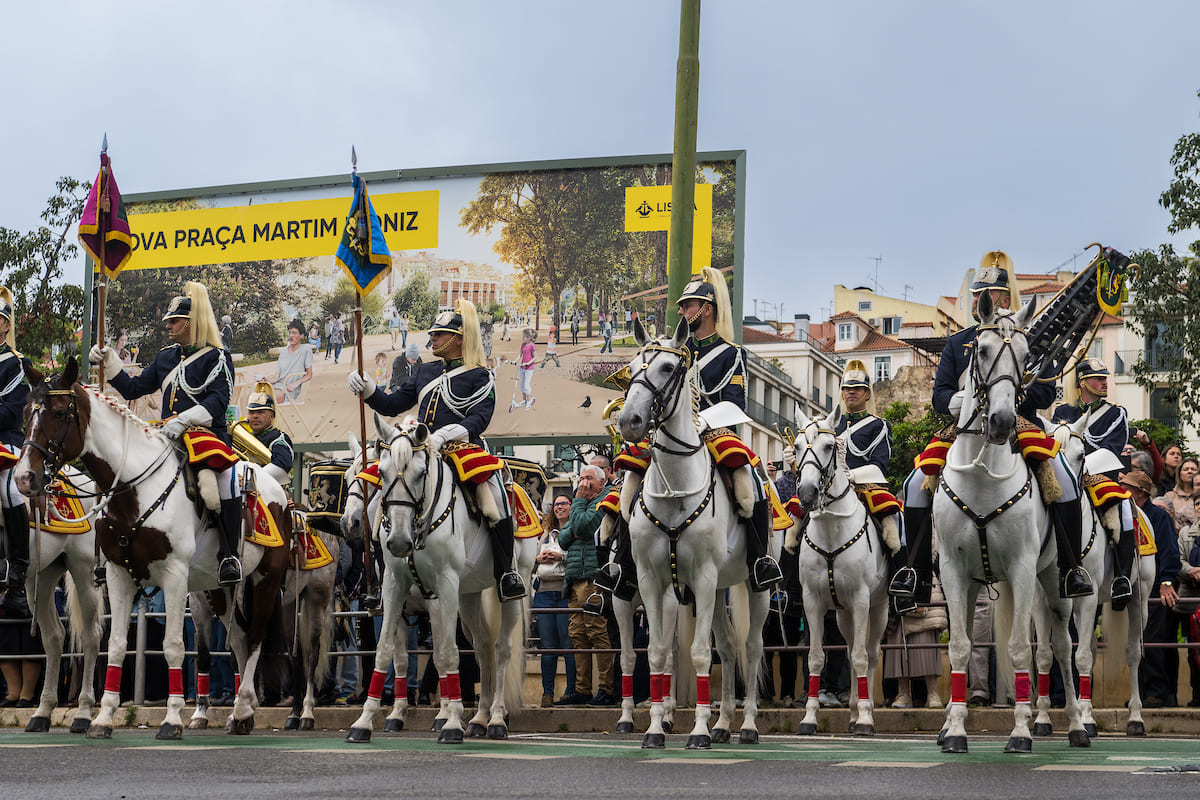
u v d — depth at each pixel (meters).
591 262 21.03
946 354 10.13
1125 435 11.97
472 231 21.53
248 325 22.72
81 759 8.39
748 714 10.91
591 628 14.38
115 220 11.43
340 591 14.84
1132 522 11.94
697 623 9.84
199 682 12.50
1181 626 15.08
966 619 9.53
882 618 12.91
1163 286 29.75
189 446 10.87
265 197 22.52
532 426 20.98
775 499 11.44
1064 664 10.55
